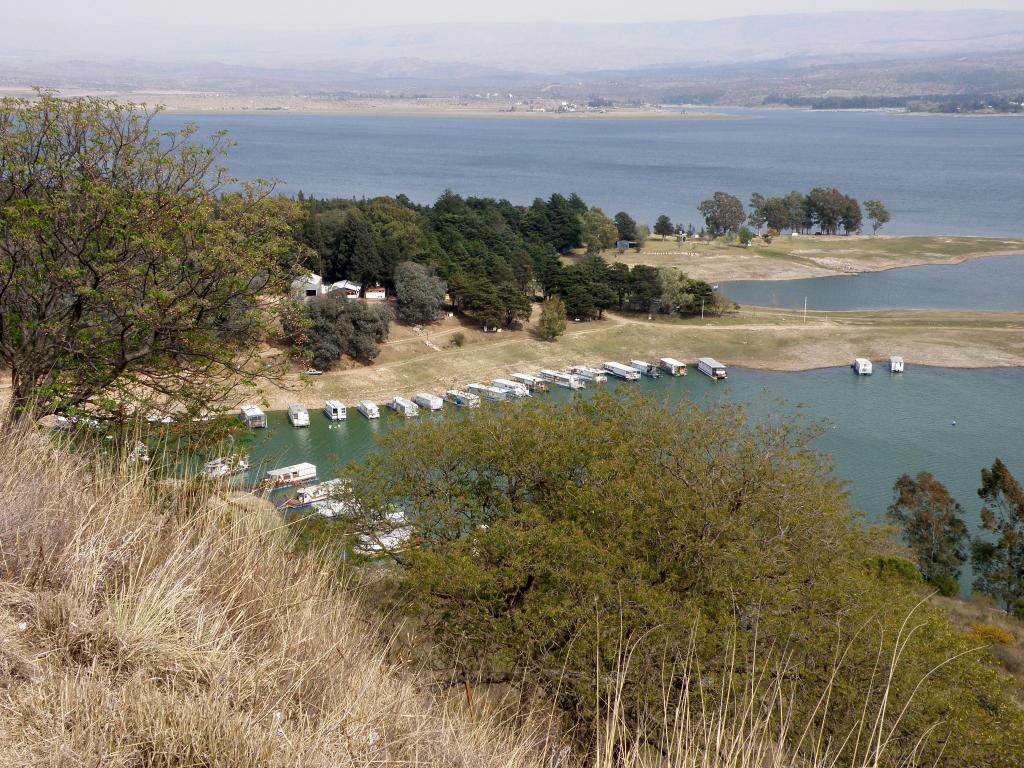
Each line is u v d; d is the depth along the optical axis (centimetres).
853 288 10056
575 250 11944
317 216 7706
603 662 945
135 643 432
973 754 1044
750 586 1163
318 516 1062
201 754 374
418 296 7025
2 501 519
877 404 5981
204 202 1278
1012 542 2998
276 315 1388
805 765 532
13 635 416
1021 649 2016
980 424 5572
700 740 462
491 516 1480
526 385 6384
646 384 6562
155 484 673
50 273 1159
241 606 518
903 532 3147
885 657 1050
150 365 1239
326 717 432
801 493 1471
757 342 7419
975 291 9731
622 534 1256
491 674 935
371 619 649
